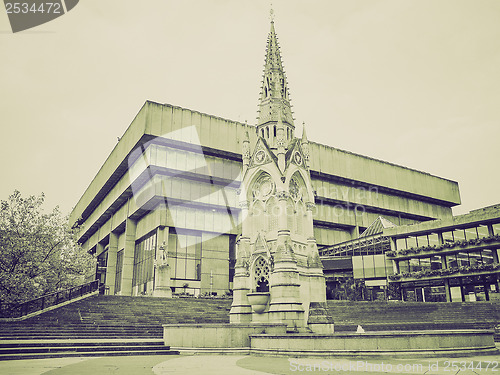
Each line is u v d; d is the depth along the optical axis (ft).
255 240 93.66
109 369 47.73
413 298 218.59
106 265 262.26
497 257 186.70
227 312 130.11
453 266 205.67
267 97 105.91
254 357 65.72
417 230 209.77
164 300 130.21
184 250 201.46
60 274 128.16
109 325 99.25
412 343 60.70
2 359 61.05
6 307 113.80
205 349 73.41
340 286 218.59
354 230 277.44
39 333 87.56
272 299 84.94
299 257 92.73
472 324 122.93
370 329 125.29
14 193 125.08
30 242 118.21
